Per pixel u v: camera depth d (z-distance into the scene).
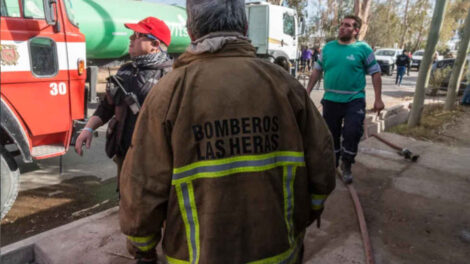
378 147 5.18
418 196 3.51
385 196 3.48
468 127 6.95
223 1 1.13
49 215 3.33
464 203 3.38
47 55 3.38
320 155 1.20
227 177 1.04
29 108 3.26
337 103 3.55
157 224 1.11
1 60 2.99
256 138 1.07
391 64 21.48
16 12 3.10
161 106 1.06
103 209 3.48
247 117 1.06
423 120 7.22
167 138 1.06
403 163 4.52
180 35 8.28
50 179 4.18
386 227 2.87
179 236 1.10
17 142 3.07
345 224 2.87
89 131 2.32
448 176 4.10
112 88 2.17
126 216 1.11
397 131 6.37
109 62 7.50
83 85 3.74
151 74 2.16
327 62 3.54
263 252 1.08
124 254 2.34
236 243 1.05
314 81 3.82
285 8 12.08
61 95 3.52
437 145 5.53
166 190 1.08
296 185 1.16
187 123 1.04
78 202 3.62
